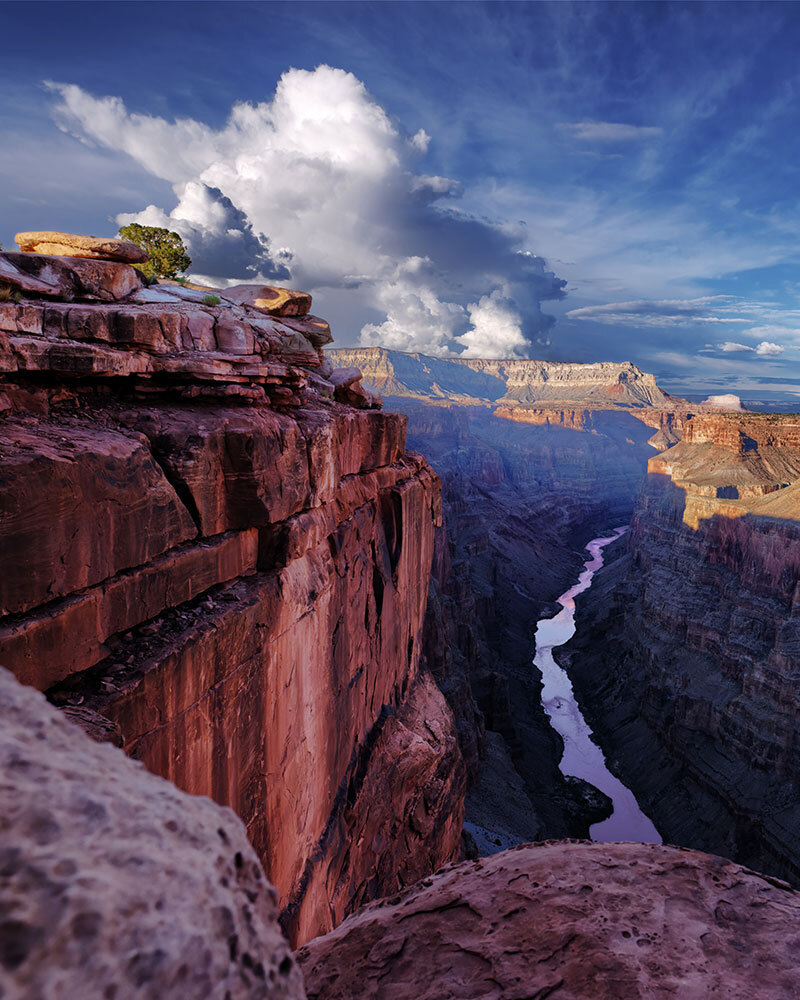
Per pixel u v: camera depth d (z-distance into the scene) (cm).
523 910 680
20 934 215
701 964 571
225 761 1374
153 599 1227
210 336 1681
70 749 339
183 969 246
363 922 757
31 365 1189
